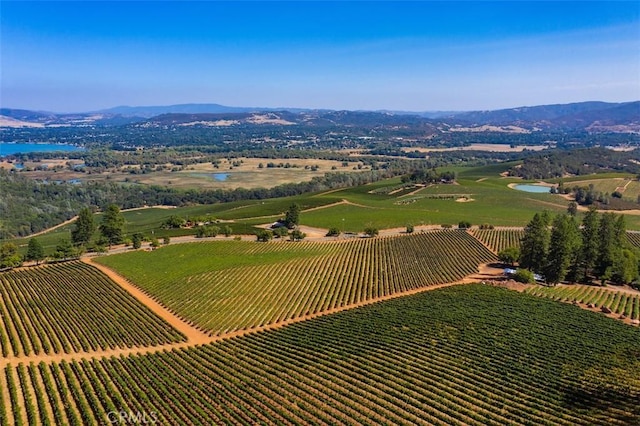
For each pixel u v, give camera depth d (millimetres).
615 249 127625
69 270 135500
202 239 177000
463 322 96500
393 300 112000
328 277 130875
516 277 125875
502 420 64500
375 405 69438
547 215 135500
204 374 79688
